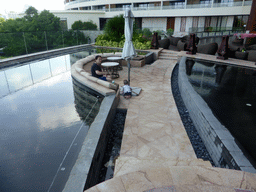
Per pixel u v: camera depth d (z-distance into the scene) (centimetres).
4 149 311
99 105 462
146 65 1077
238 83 635
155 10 3378
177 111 512
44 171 260
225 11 2762
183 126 436
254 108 453
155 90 671
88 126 374
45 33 1501
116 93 541
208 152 361
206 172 205
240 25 2878
